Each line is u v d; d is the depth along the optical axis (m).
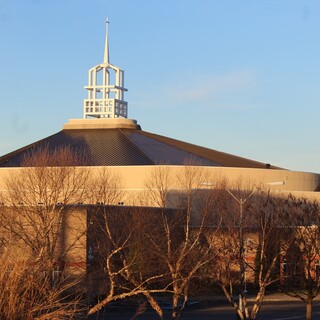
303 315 81.38
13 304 31.39
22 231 73.25
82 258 67.50
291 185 128.12
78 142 136.50
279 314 82.00
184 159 129.25
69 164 103.19
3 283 31.78
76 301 34.09
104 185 89.12
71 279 60.34
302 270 71.56
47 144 135.75
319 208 91.56
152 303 53.25
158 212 79.69
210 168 117.81
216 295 91.00
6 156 131.25
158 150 133.50
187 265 60.62
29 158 113.69
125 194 112.12
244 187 110.56
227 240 71.19
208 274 65.75
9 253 35.47
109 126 145.75
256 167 133.75
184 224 80.88
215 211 78.12
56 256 63.12
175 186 110.75
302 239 71.50
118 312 76.38
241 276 64.06
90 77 154.50
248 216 84.62
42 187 90.12
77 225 76.50
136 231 64.44
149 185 105.44
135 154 129.50
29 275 32.75
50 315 32.31
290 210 80.44
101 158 127.38
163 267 62.75
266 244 70.25
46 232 69.62
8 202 96.81
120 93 155.75
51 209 80.94
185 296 56.47
